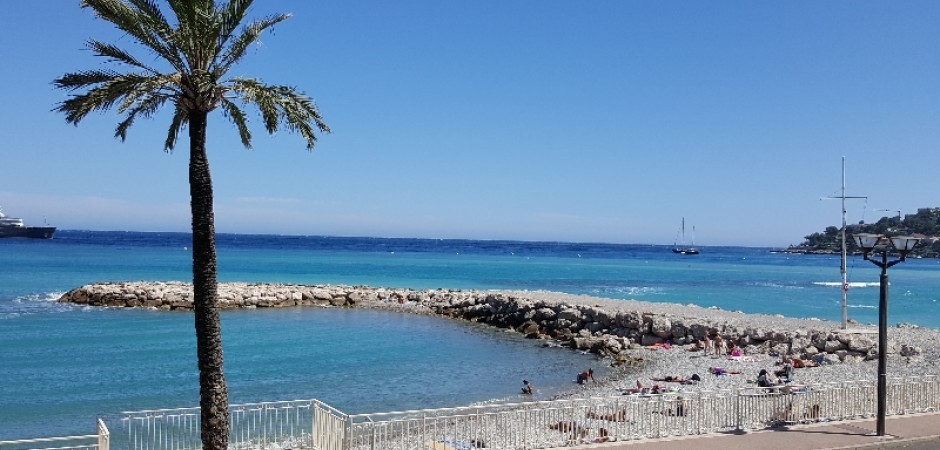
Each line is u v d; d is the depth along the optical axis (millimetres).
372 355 38812
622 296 79875
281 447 19312
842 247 40500
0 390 28219
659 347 41031
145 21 14570
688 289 93188
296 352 39281
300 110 15719
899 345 35125
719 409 19203
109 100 14562
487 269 132750
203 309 15023
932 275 149750
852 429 18469
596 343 41312
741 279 120562
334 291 68188
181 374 32062
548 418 20750
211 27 14594
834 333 36906
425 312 61625
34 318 51156
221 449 15188
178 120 16922
